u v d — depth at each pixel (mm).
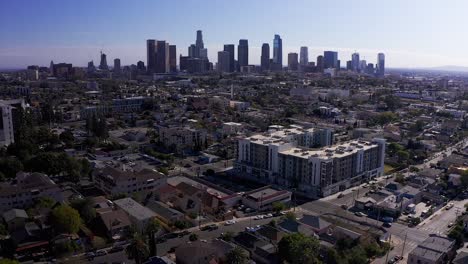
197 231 188875
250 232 183750
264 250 164375
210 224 197125
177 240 178250
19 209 194000
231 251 152125
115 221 180750
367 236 177250
